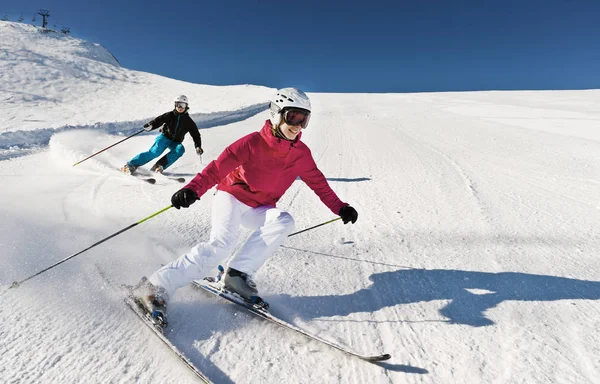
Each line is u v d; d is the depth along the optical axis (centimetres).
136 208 434
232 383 172
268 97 2683
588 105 1934
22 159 718
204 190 222
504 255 314
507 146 885
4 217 377
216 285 247
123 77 3106
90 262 288
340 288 262
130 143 945
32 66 2642
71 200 458
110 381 170
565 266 293
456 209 437
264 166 239
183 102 611
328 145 945
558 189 520
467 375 178
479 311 234
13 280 257
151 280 215
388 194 506
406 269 291
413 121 1538
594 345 200
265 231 232
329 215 424
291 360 188
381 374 179
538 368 182
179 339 201
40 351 189
